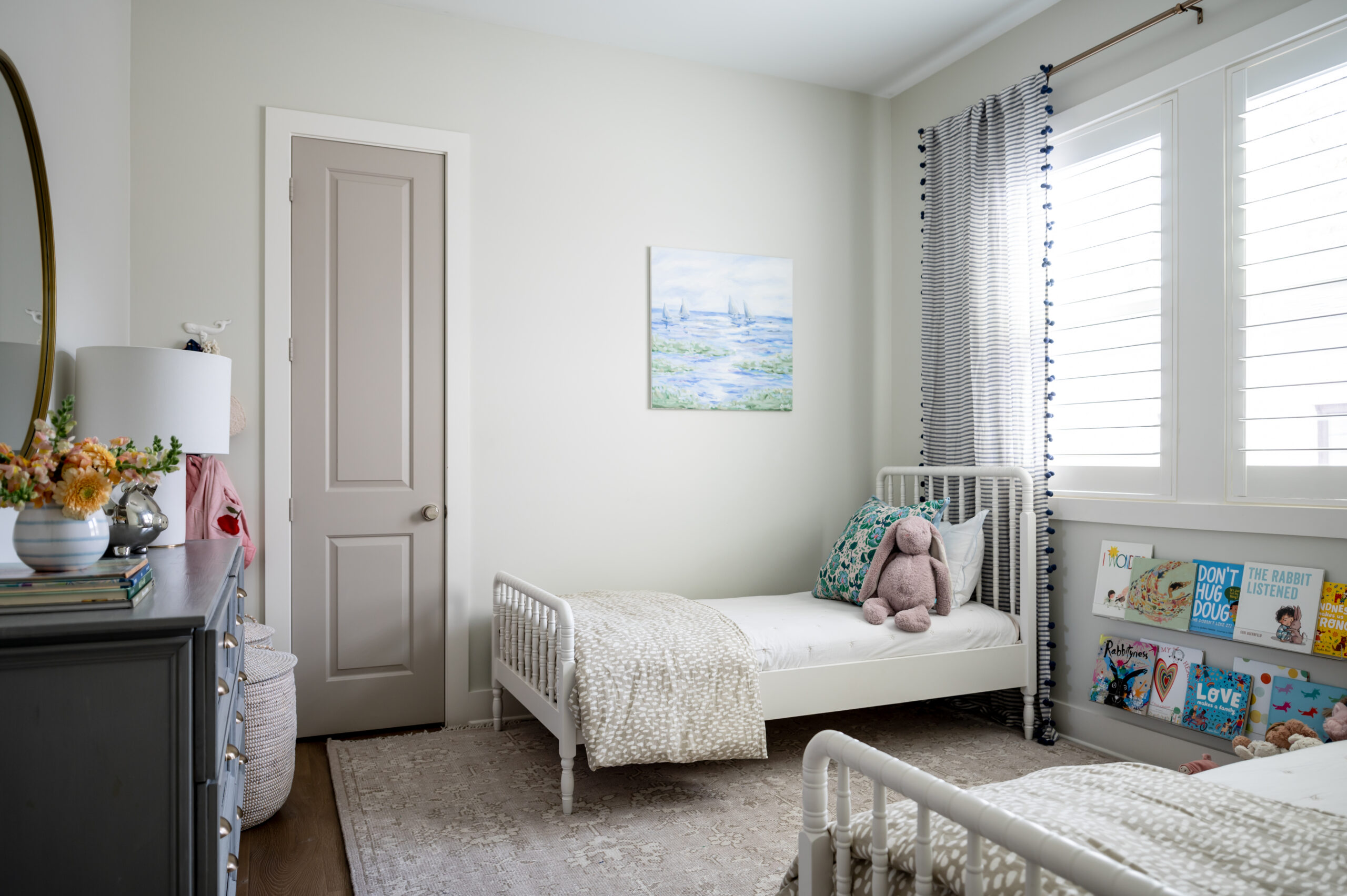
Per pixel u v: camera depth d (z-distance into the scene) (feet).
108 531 4.37
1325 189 7.44
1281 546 7.68
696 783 8.38
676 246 11.37
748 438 11.82
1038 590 9.77
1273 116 7.82
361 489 9.77
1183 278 8.56
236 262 9.25
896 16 10.32
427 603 10.07
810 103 12.25
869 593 9.70
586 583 10.84
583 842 7.02
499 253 10.40
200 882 3.59
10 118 5.17
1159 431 8.84
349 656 9.72
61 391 6.47
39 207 5.62
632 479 11.10
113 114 8.12
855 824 4.08
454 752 9.13
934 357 11.53
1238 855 3.51
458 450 10.14
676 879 6.40
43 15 6.11
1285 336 7.73
